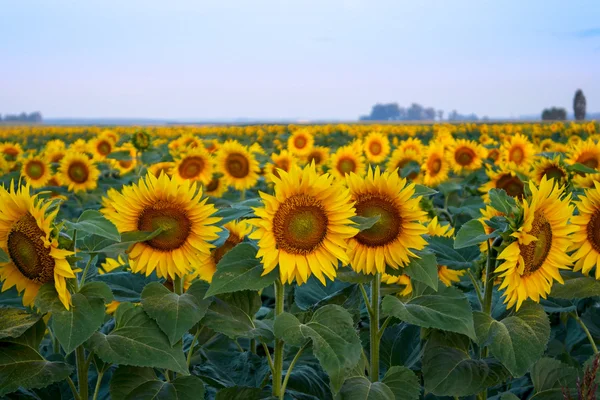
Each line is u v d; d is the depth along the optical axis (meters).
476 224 3.65
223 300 3.70
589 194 4.02
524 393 4.70
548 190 3.64
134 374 3.61
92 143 14.96
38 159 12.29
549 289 3.71
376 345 3.86
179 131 40.81
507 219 3.51
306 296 4.52
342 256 3.43
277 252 3.37
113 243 3.46
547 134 29.77
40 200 3.25
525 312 3.74
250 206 3.64
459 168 12.03
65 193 12.02
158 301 3.47
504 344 3.53
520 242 3.42
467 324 3.47
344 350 3.26
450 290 3.72
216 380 4.01
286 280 3.51
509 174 8.27
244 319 3.64
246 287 3.31
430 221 5.39
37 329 3.49
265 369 4.18
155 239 3.61
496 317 3.89
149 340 3.35
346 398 3.53
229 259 3.46
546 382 3.87
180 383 3.57
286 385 3.95
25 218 3.27
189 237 3.63
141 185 3.60
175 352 3.34
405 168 11.88
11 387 3.20
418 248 3.61
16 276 3.36
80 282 3.40
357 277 3.71
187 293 3.58
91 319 3.17
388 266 3.71
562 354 4.98
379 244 3.65
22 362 3.37
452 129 37.16
